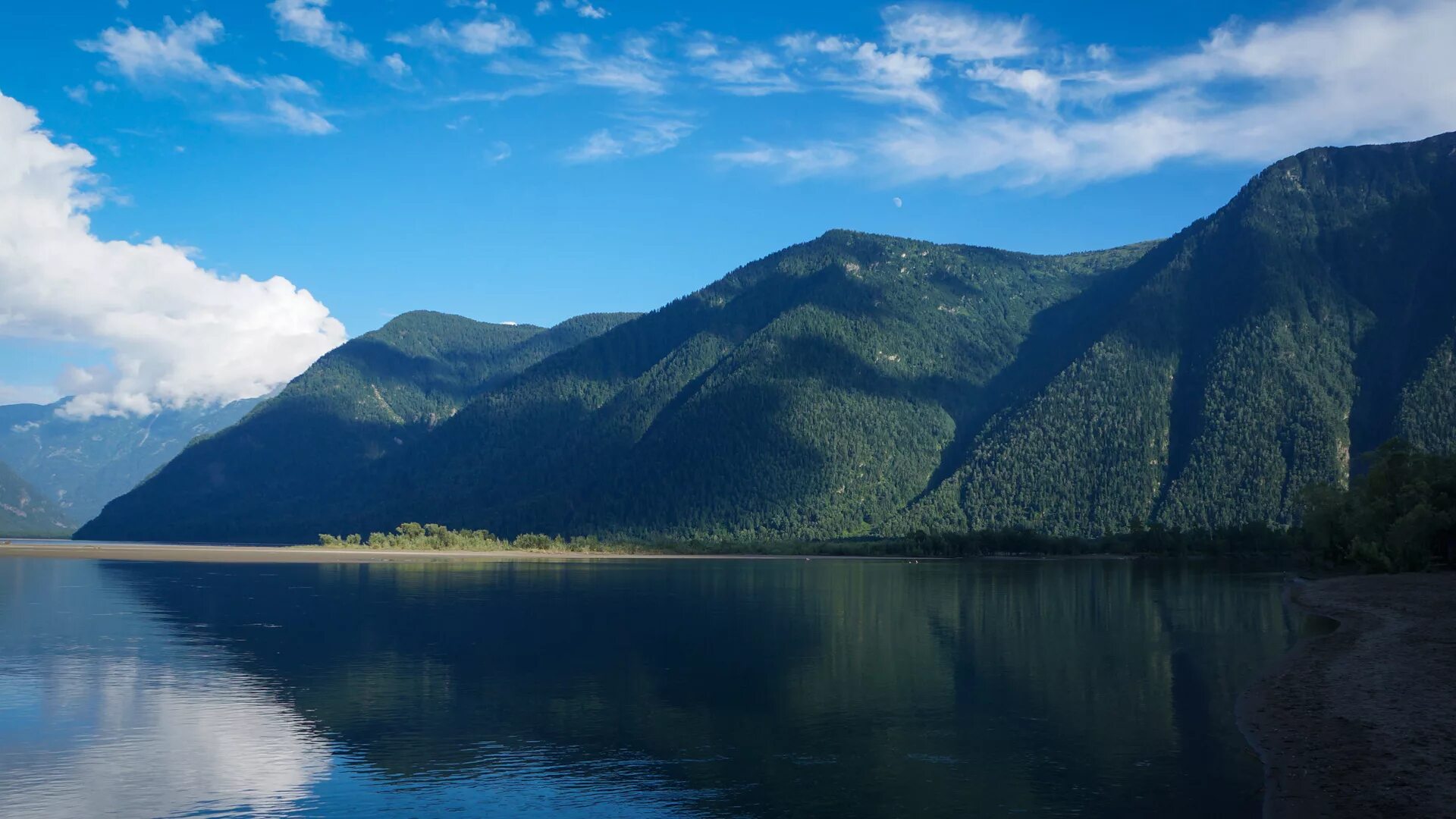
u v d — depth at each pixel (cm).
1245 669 6169
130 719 4738
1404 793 3409
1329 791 3481
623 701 5203
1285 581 15225
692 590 13200
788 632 8150
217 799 3550
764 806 3466
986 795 3556
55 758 4047
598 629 8375
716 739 4397
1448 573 12719
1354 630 7831
